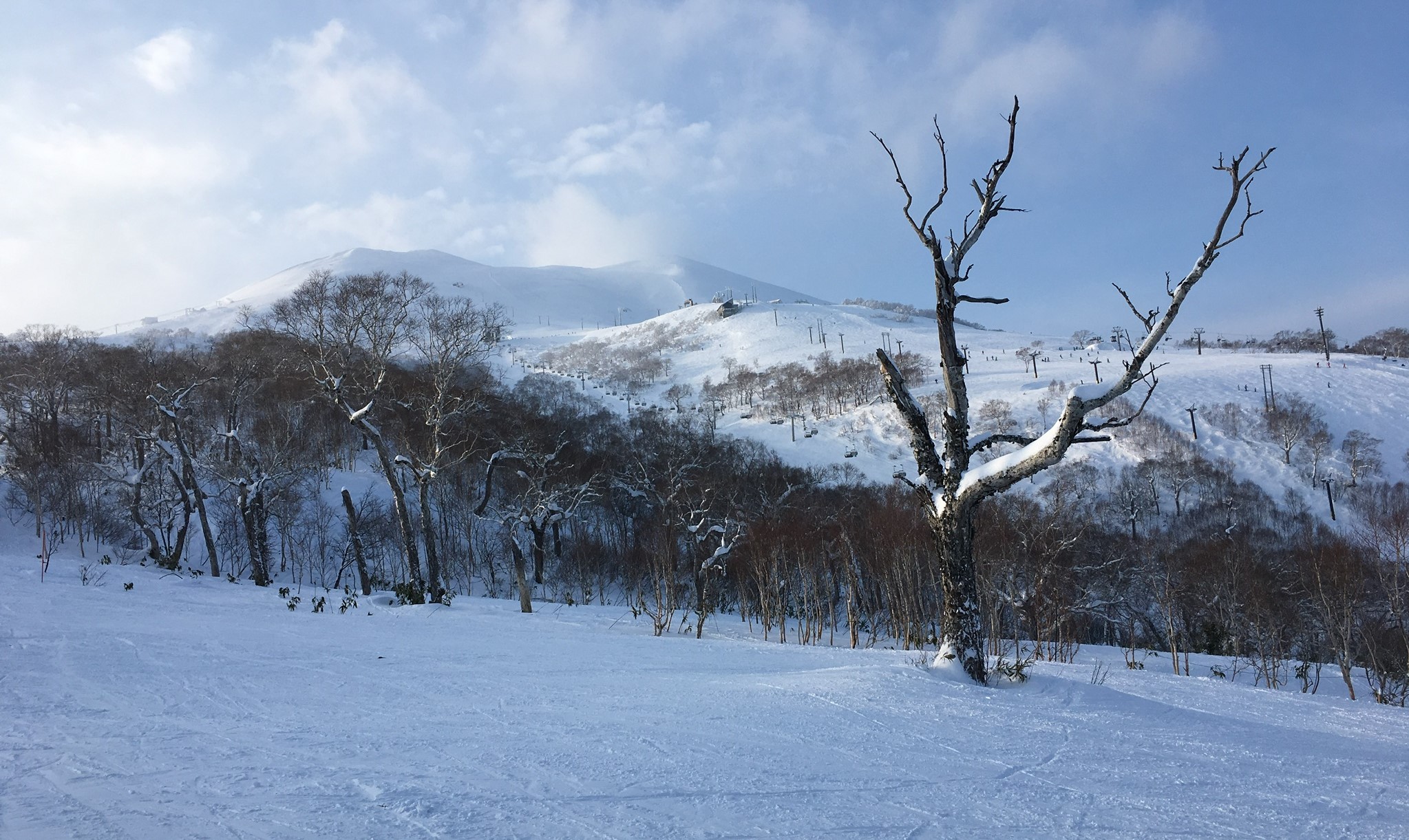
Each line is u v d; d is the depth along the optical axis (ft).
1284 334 606.14
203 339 506.07
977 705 35.24
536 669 48.03
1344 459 284.20
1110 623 161.27
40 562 121.60
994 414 362.33
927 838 19.04
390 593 121.39
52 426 198.59
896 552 125.59
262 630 66.03
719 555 141.69
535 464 186.19
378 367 124.57
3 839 17.71
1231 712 37.86
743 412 473.26
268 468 165.89
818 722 31.50
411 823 18.95
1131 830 19.95
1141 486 243.40
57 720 30.68
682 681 42.50
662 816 20.10
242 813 19.60
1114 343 593.01
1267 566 161.38
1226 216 39.06
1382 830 20.39
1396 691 93.91
